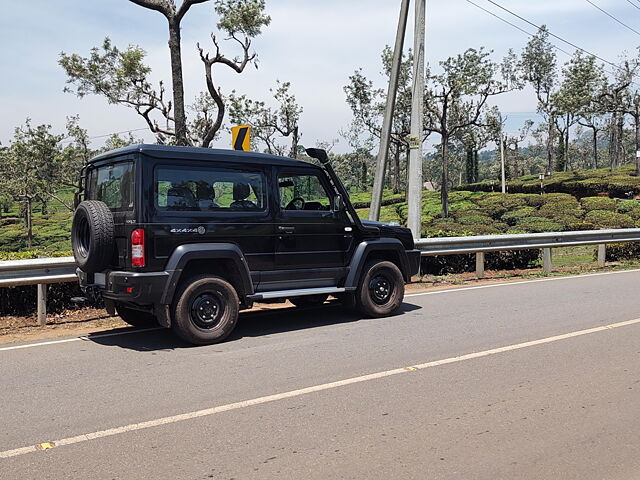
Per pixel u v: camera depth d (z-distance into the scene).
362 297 8.71
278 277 7.92
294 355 6.71
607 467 3.90
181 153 7.12
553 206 42.22
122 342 7.50
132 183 6.91
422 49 14.03
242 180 7.62
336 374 5.95
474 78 43.34
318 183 8.41
